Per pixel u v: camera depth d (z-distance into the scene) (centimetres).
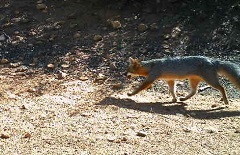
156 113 1030
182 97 1161
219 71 1137
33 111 1021
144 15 1555
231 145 855
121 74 1288
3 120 961
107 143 848
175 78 1121
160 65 1129
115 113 1016
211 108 1087
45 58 1392
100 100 1109
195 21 1504
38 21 1584
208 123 978
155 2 1591
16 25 1572
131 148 828
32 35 1518
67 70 1316
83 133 896
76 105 1068
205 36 1446
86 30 1518
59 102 1088
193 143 860
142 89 1141
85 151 812
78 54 1398
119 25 1510
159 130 923
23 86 1208
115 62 1349
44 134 888
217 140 878
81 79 1258
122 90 1197
